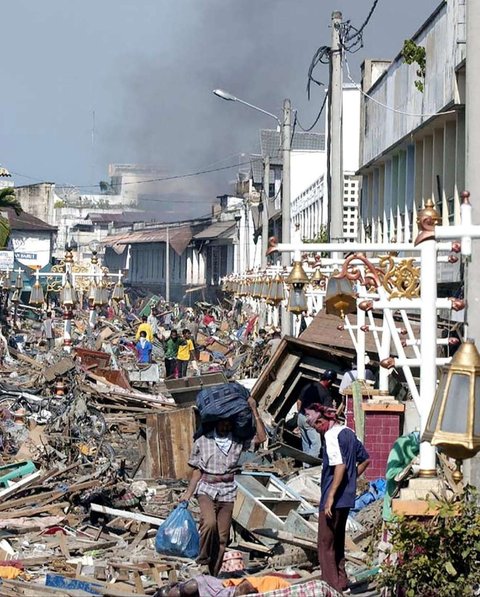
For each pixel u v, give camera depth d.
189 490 12.35
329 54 22.80
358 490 16.94
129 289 112.88
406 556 9.30
